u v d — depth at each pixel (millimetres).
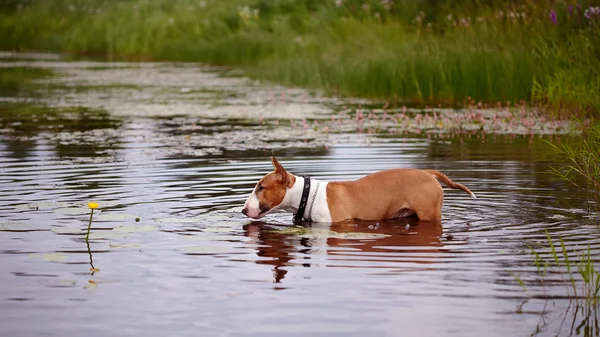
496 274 6902
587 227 8523
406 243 8000
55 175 11648
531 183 10930
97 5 47000
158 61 37625
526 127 16547
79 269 7117
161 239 8141
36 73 31688
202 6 41344
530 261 7289
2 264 7266
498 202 9844
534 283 6648
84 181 11188
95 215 9141
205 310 6098
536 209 9445
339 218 9125
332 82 25422
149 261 7355
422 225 8828
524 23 21703
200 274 6965
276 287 6598
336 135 15914
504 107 19688
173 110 20703
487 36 22125
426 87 21844
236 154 13594
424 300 6262
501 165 12234
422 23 28297
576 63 18094
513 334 5605
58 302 6297
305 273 6969
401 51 24203
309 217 9156
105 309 6137
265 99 22969
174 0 43719
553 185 10766
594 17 19016
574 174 11461
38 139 15586
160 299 6336
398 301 6242
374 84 23219
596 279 6684
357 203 9188
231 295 6414
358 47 26641
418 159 12781
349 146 14336
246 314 5996
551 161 12547
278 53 31766
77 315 6023
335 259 7422
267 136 15906
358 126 17250
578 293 6410
